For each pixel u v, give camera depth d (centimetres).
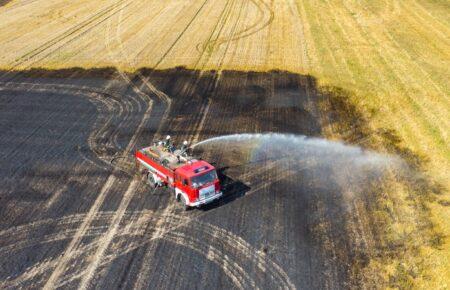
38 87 3403
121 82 3453
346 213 1944
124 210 1989
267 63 3709
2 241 1808
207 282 1584
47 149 2533
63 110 3016
